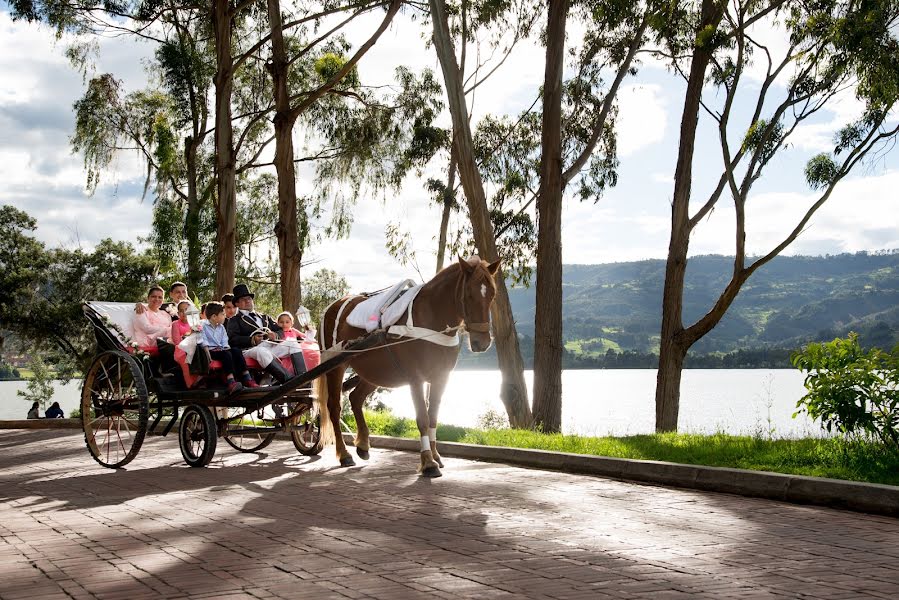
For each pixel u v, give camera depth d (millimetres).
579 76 28078
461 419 41750
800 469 8914
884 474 8398
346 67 24734
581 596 4941
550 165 24547
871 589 5027
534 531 6816
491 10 27828
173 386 11875
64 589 5188
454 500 8383
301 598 4914
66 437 17391
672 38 25844
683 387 114188
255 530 6984
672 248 25688
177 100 35844
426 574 5461
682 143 25516
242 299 12836
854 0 22812
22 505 8586
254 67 34750
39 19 29312
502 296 23281
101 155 35719
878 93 22359
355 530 6926
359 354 11414
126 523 7410
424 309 10336
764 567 5582
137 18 31312
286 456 12961
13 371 114438
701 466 9008
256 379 12180
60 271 56750
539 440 12891
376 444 14000
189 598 4953
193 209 36625
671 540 6434
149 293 12500
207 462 11602
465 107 22453
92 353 54406
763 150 24266
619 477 9836
